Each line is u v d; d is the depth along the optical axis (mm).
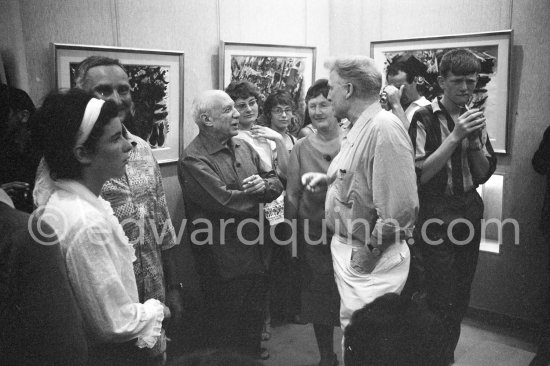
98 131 1601
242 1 4129
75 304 1438
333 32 4781
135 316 1623
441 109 3018
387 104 3428
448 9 3959
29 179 2246
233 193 3037
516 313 3848
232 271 3152
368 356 948
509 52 3600
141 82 3477
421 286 2908
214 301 3312
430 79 4059
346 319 2590
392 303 1032
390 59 4305
